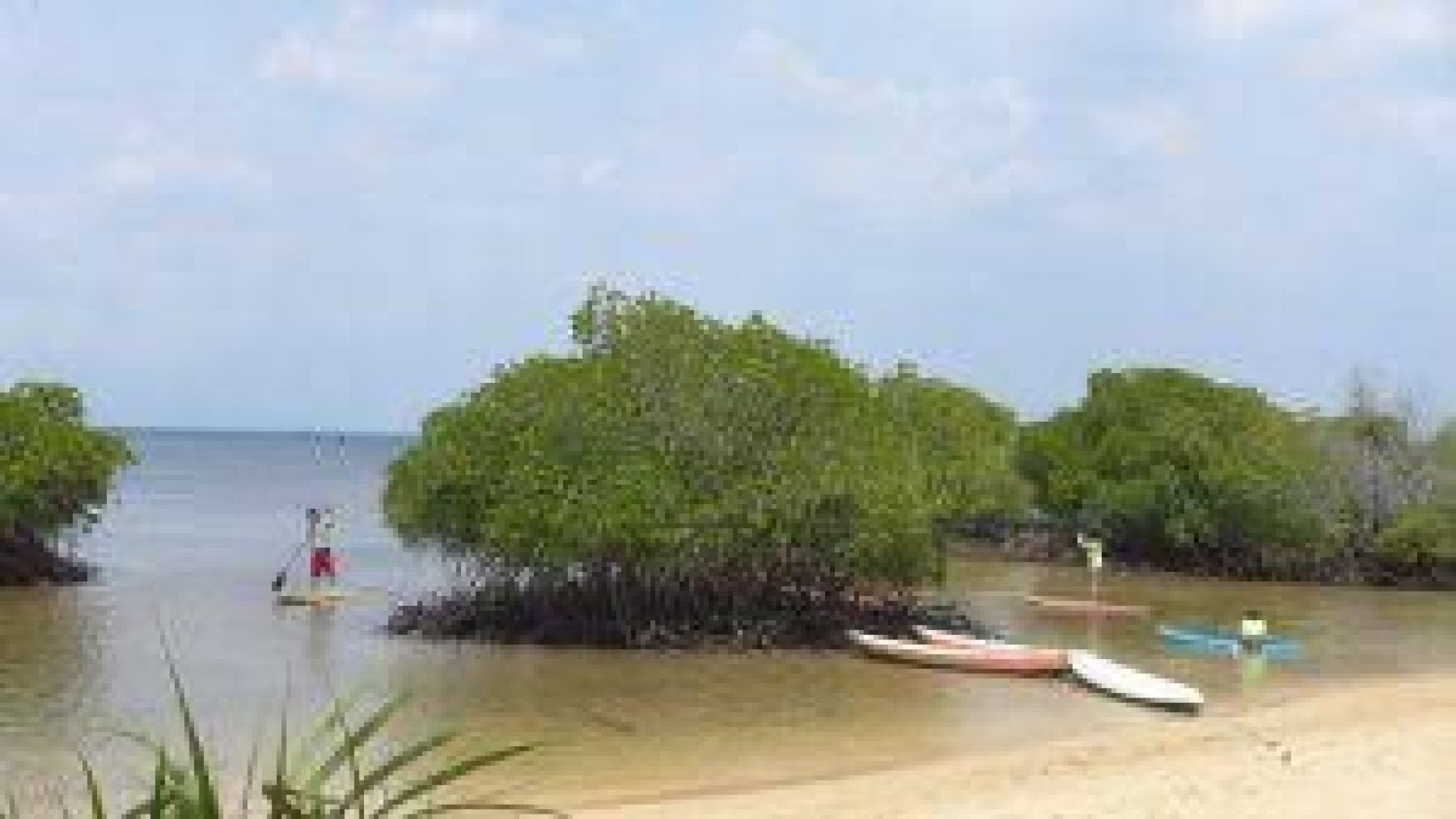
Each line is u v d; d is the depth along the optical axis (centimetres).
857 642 4112
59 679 3428
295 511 10831
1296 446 7550
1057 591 6400
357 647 4028
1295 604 6306
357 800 548
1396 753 2650
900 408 6100
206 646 4016
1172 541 7550
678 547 4038
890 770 2566
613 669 3759
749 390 4219
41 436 5259
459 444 4191
